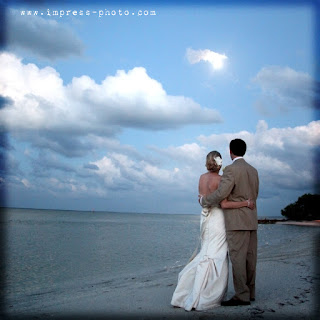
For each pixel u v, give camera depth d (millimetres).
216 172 4562
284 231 28766
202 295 4086
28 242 19641
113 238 22953
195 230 36406
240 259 4152
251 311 3898
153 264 10391
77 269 9781
